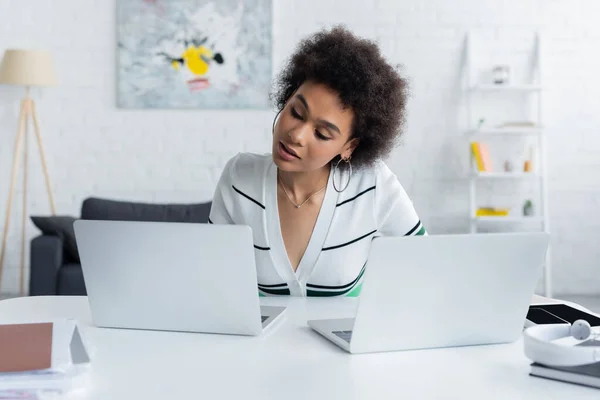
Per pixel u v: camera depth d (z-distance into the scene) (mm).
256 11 4754
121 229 1339
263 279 1783
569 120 4941
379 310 1231
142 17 4738
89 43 4766
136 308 1394
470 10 4855
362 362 1203
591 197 4961
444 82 4867
